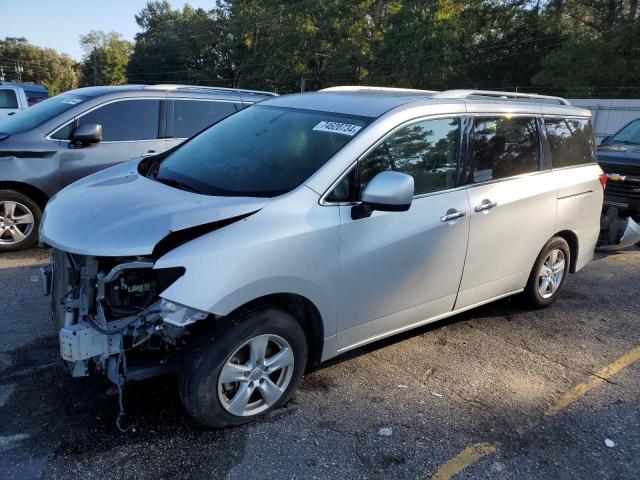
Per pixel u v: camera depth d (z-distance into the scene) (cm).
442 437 323
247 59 5684
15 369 363
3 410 321
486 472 296
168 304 273
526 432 334
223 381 300
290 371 329
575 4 3562
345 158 337
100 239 280
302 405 346
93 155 628
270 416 331
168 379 363
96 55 9250
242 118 432
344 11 4212
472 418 344
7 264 563
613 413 360
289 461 294
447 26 3672
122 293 287
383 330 377
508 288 472
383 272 355
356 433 321
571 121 521
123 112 650
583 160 533
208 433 312
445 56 3650
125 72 8262
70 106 631
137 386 353
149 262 277
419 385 379
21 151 588
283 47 4641
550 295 526
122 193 337
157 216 294
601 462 312
